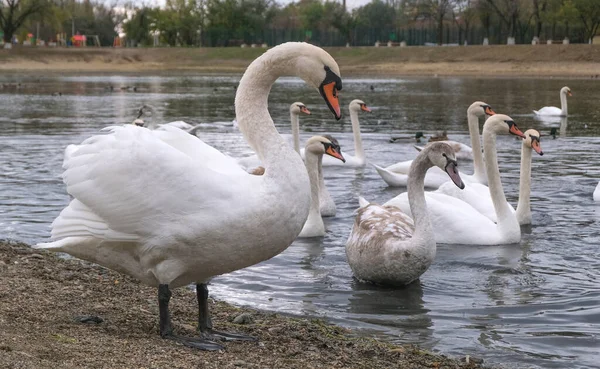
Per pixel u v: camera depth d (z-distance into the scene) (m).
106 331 6.39
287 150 6.17
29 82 62.47
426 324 7.81
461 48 82.31
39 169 17.36
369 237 9.34
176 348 6.04
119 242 6.12
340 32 110.31
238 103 6.46
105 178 5.98
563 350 7.07
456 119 31.77
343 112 35.69
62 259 9.38
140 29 121.31
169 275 6.09
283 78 77.38
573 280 9.44
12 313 6.57
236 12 112.56
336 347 6.73
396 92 49.31
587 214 13.23
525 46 79.19
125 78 71.38
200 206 5.85
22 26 112.44
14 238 10.90
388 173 16.19
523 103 39.75
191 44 117.56
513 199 14.70
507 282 9.38
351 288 9.16
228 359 5.93
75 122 29.33
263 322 7.45
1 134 24.83
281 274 9.68
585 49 75.62
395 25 116.69
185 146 6.46
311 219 11.74
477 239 11.29
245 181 6.01
